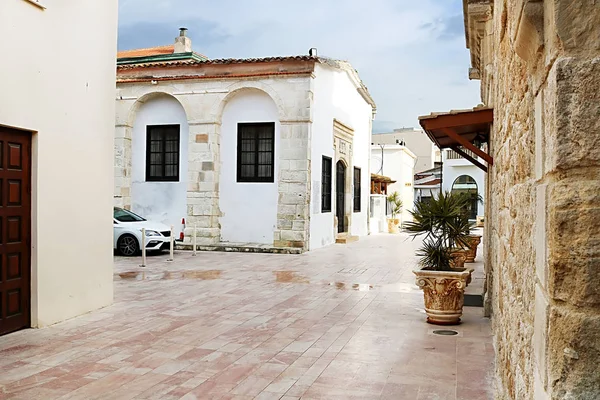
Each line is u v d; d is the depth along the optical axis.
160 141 20.84
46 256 7.41
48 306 7.48
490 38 8.59
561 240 1.72
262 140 19.81
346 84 23.95
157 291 10.76
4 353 6.20
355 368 5.82
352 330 7.58
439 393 5.03
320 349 6.58
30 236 7.24
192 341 6.92
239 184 20.02
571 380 1.68
